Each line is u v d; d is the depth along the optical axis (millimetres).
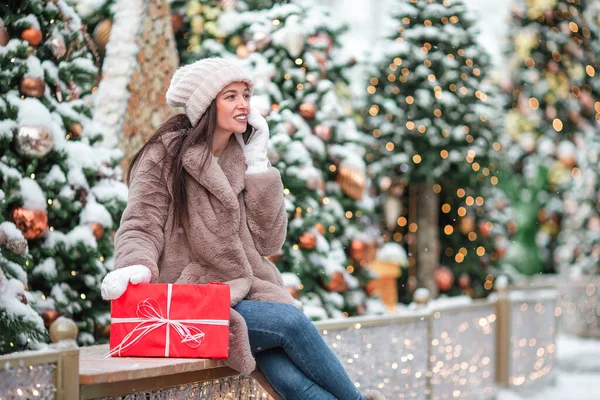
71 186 4945
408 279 9328
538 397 8742
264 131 3877
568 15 12961
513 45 13336
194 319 3467
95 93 6047
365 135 9094
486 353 7977
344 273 6406
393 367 5664
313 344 3578
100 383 3154
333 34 7004
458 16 9125
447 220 9406
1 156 4648
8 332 4172
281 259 6238
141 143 6121
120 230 3613
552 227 13945
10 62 4691
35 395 2943
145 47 6172
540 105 13336
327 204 6590
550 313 9422
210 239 3666
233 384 3914
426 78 8930
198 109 3699
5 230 4398
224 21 6816
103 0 6723
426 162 8844
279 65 6617
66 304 4852
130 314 3494
